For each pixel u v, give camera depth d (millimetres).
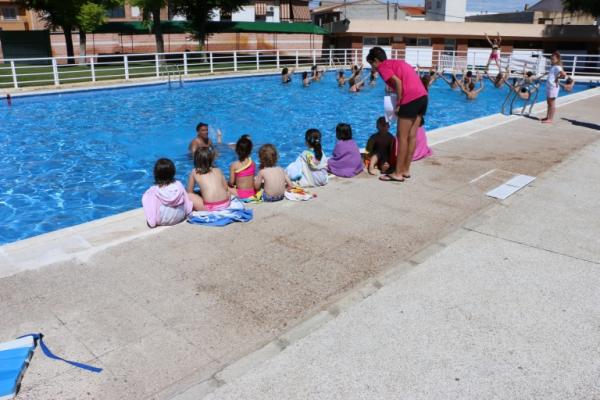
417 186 6938
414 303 3967
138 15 45094
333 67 31797
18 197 8516
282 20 47281
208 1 31969
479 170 7707
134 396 2959
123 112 17031
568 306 3916
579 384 3062
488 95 22344
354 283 4273
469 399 2945
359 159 7516
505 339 3504
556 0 54250
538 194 6602
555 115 13211
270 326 3656
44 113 16547
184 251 4844
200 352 3359
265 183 6227
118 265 4543
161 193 5305
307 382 3090
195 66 32500
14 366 3111
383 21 37719
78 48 38719
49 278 4285
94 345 3406
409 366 3230
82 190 8891
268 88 23984
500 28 37812
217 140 11922
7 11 47812
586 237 5230
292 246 4977
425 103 6793
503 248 4961
